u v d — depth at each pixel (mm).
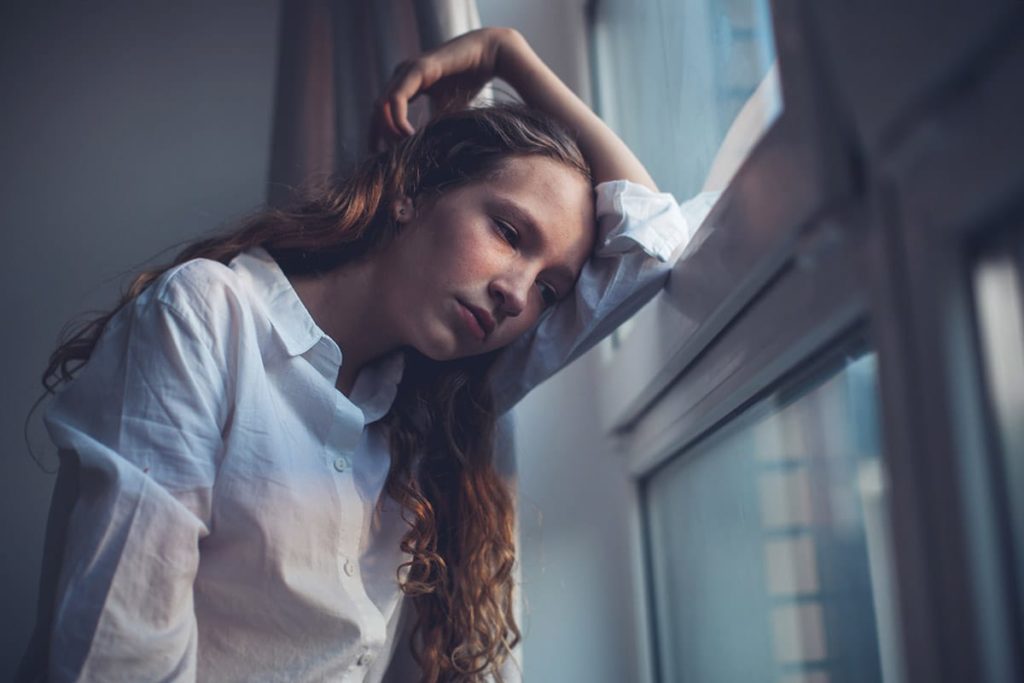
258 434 748
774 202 544
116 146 1391
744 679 865
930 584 380
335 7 1246
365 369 949
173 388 715
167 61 1435
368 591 875
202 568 737
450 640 935
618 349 1168
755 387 700
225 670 742
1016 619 364
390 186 896
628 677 1224
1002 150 333
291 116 1215
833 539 643
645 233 857
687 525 1039
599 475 1294
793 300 572
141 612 638
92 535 643
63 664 618
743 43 784
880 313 422
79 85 1407
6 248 1328
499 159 863
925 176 385
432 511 921
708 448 936
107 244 1351
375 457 918
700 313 738
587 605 1247
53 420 723
